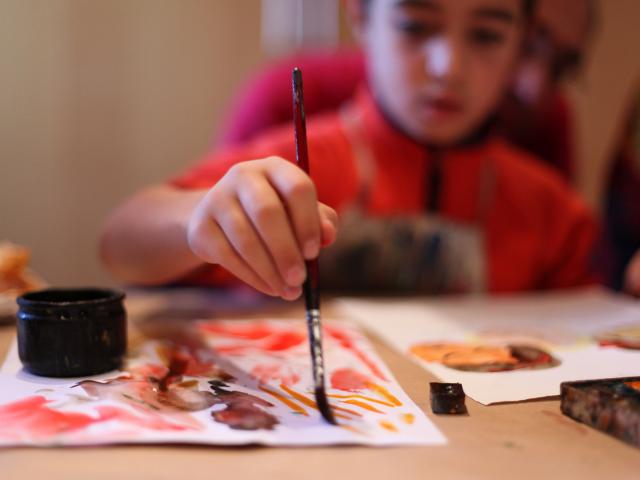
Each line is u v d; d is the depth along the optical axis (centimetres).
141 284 54
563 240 80
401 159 74
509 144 98
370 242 73
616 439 30
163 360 41
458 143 75
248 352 43
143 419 30
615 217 108
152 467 26
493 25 65
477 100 68
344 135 75
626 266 105
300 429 30
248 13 118
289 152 69
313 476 25
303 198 32
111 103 116
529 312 59
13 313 50
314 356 32
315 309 33
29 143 114
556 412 33
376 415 32
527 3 71
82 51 114
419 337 49
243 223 33
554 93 100
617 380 34
